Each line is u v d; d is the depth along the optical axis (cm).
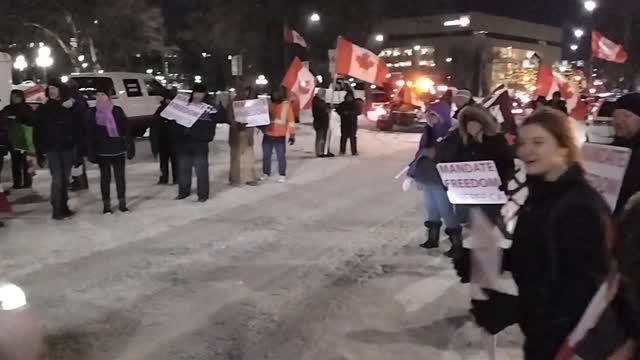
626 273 262
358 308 600
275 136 1324
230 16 3950
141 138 2081
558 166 282
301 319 573
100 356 499
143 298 627
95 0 3728
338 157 1756
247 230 903
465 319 570
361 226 935
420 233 893
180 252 789
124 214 998
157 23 4112
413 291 648
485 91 7925
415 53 8194
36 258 759
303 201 1117
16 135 1141
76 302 615
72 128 954
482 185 475
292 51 3953
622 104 444
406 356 496
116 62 4184
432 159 755
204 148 1095
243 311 592
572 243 269
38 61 3628
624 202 432
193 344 521
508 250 312
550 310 276
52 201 961
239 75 2602
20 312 425
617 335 269
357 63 1365
